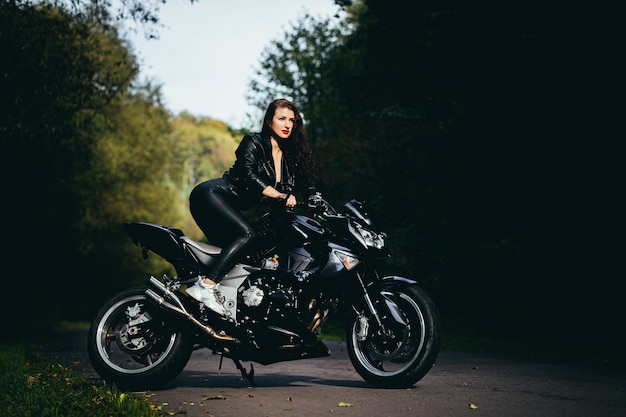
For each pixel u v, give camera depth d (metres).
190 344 5.78
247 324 5.70
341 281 5.71
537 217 13.77
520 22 13.70
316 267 5.73
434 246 17.19
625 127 12.65
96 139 24.34
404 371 5.71
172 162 43.69
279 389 5.82
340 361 8.46
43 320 24.48
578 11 12.86
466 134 15.51
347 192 24.17
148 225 5.91
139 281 44.72
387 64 21.89
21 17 14.27
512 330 14.75
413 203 20.77
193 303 5.77
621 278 12.84
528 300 14.41
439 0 16.08
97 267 41.09
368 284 5.84
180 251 5.83
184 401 5.19
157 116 40.53
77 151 21.31
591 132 12.96
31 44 14.45
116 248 40.41
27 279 23.73
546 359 9.22
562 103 13.23
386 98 22.22
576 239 13.21
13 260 22.61
